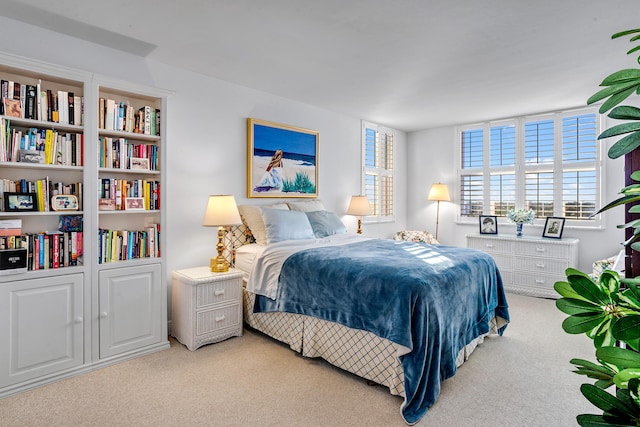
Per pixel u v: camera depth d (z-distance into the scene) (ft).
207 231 11.75
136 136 9.39
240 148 12.63
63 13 7.81
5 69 7.63
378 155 18.48
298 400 7.30
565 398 7.39
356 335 8.05
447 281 8.05
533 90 12.80
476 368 8.73
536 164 16.31
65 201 8.24
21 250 7.50
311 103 14.74
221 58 10.21
